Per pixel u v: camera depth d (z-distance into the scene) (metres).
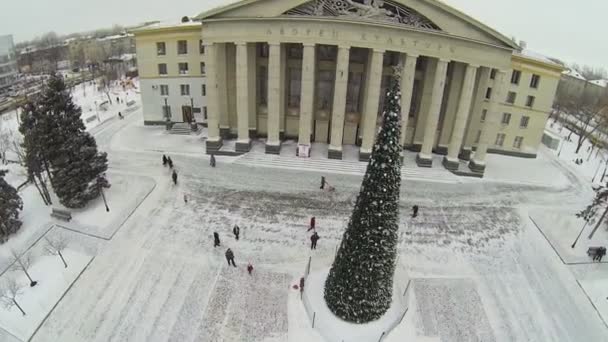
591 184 39.09
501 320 20.72
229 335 18.80
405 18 32.66
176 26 42.75
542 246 27.28
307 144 37.25
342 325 18.66
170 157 37.31
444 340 19.12
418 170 37.38
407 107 35.62
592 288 23.50
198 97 45.91
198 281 22.03
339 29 32.88
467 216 30.42
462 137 37.25
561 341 19.77
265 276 22.56
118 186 31.56
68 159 26.47
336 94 35.19
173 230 26.34
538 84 41.50
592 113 61.72
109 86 73.88
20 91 75.38
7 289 20.66
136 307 20.17
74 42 118.44
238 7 33.03
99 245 24.55
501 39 32.78
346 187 33.34
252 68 38.56
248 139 38.19
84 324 19.08
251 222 27.70
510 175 39.22
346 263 17.58
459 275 23.80
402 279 22.86
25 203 29.09
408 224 28.64
